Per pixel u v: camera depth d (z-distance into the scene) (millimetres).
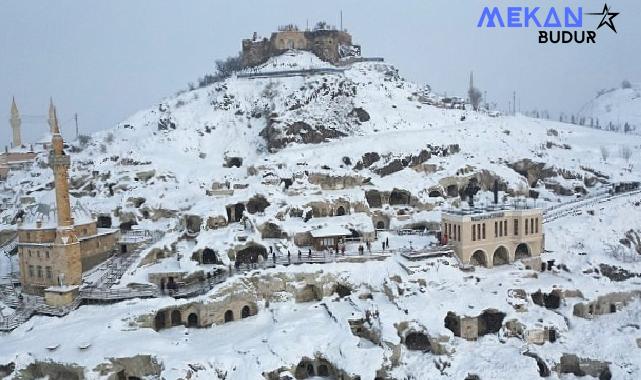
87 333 77438
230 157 142375
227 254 97000
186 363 71500
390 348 76625
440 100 188500
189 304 86312
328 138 146750
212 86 182000
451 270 93375
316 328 82000
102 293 88312
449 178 130000
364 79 179750
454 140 147875
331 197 113438
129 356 72812
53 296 86000
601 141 173125
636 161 152125
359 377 72000
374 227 115375
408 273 90938
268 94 166000
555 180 136750
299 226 105062
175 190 124312
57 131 89000
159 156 141875
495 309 84312
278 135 143750
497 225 100375
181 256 97812
